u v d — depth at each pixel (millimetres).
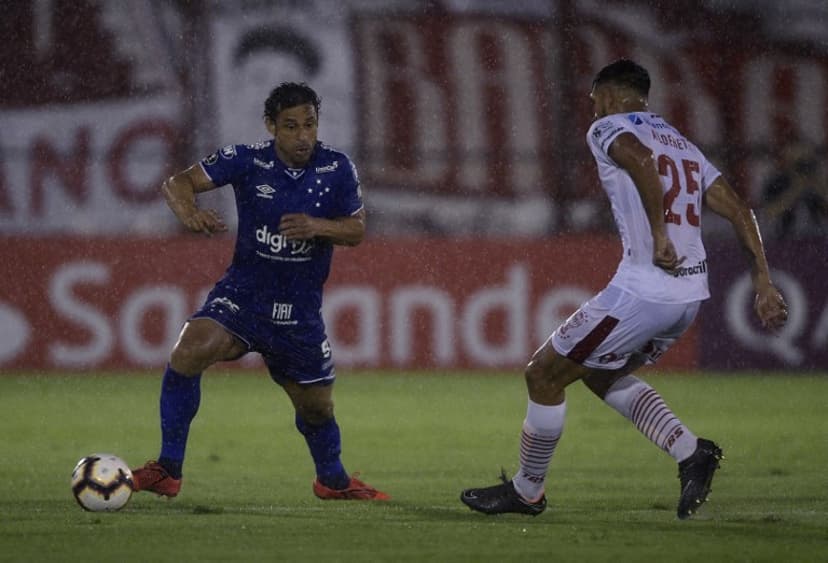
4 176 68562
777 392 52781
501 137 72875
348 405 47281
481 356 61281
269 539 19984
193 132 72062
